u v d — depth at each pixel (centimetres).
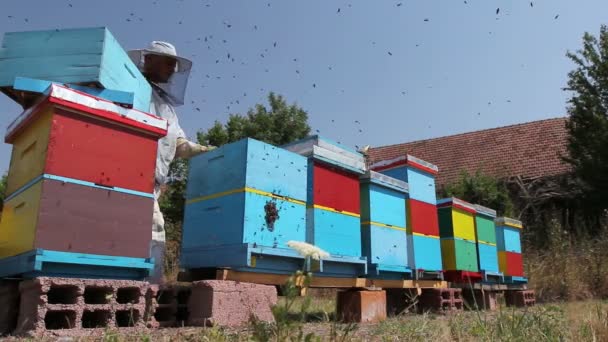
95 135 418
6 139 470
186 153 645
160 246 588
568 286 1231
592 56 1719
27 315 369
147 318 416
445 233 851
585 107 1673
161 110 643
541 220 1812
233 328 423
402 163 745
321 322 531
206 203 548
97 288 399
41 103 401
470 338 364
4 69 475
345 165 616
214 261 512
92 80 459
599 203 1658
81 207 398
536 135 2259
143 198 441
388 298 781
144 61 646
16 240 411
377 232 655
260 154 519
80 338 338
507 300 1087
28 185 408
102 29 477
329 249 575
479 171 1950
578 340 333
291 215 544
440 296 772
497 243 1055
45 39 479
